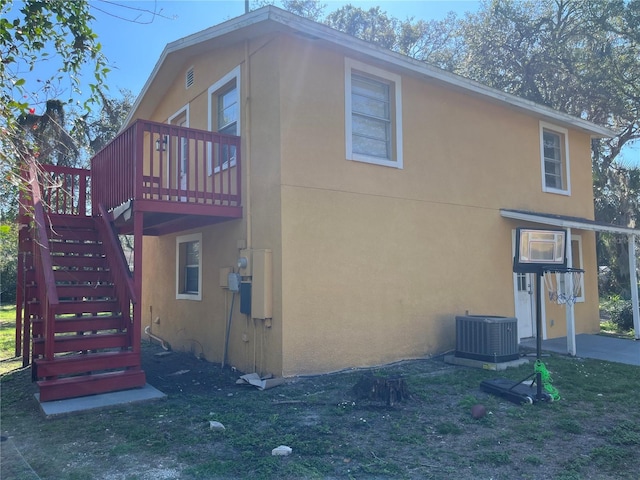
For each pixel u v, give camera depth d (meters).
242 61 8.68
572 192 13.04
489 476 4.19
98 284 7.70
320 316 7.70
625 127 20.94
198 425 5.36
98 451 4.66
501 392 6.50
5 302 23.48
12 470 4.26
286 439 4.90
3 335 13.72
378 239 8.58
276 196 7.53
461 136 10.27
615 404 6.35
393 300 8.70
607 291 22.09
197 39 8.99
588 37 20.02
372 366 8.27
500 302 10.70
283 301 7.31
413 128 9.34
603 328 14.08
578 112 20.84
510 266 11.02
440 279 9.53
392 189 8.88
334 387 6.91
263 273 7.53
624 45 19.75
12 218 7.74
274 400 6.32
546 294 11.98
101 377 6.51
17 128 4.96
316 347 7.61
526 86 21.34
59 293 7.34
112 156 8.39
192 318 10.21
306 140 7.81
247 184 8.28
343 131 8.29
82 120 5.73
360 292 8.24
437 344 9.31
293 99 7.73
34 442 4.90
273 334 7.45
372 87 8.95
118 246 7.59
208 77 9.95
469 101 10.54
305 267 7.59
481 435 5.16
